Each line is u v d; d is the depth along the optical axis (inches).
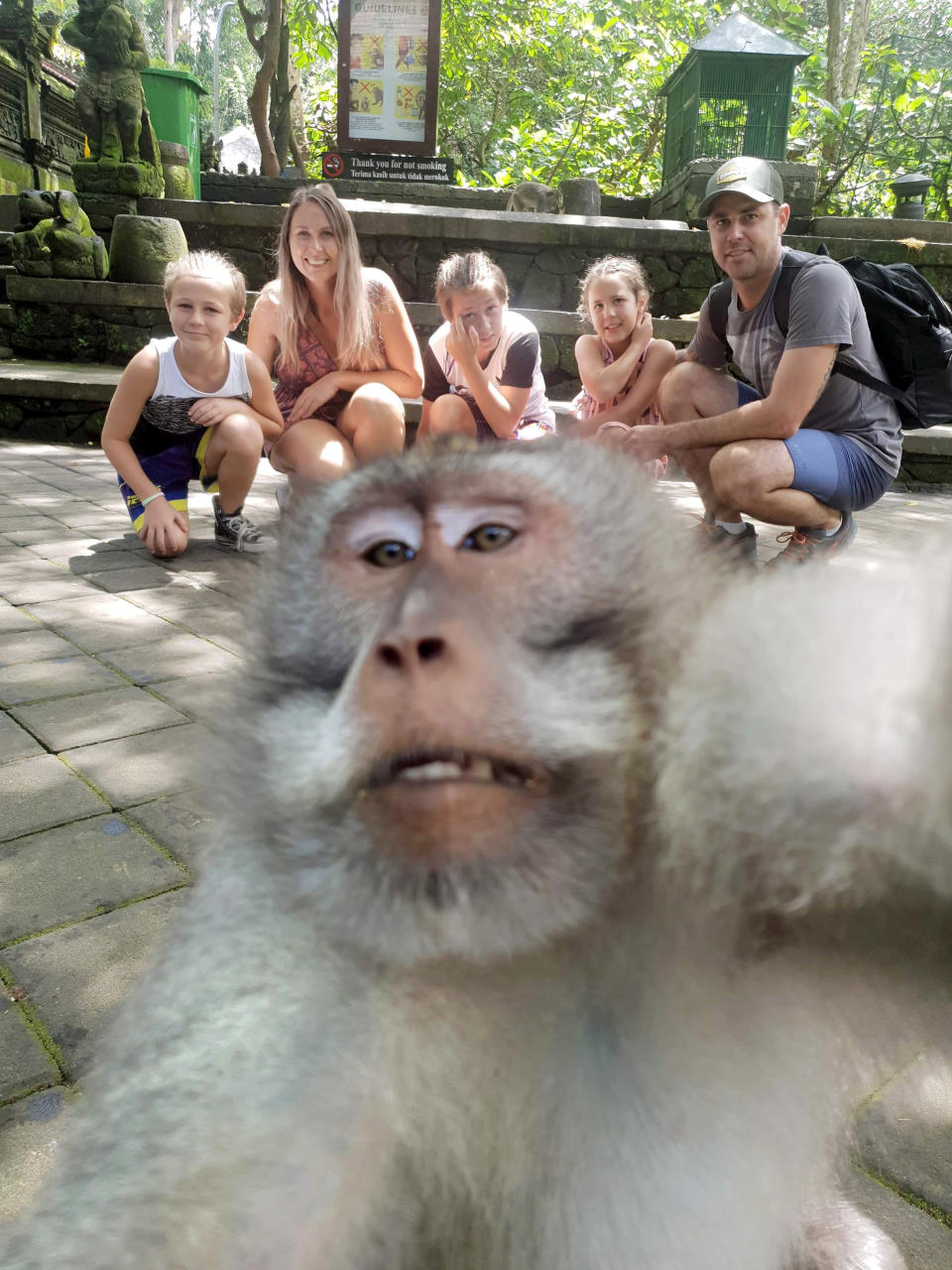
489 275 92.6
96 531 109.8
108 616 81.7
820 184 329.7
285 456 100.9
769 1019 20.6
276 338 107.4
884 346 82.4
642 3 404.8
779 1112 21.5
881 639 16.2
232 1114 19.2
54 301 200.7
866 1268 25.4
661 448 83.0
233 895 21.2
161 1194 18.7
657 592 21.2
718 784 16.8
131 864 47.0
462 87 417.1
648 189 390.6
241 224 220.7
